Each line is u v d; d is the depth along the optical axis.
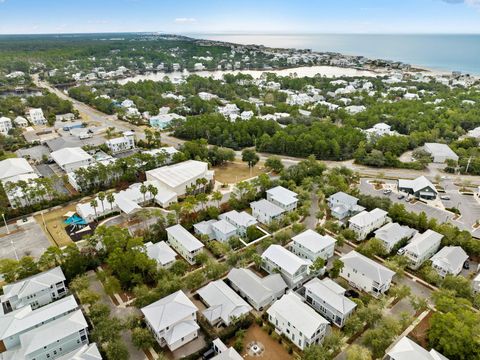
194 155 142.75
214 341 57.88
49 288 68.25
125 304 68.62
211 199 107.31
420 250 79.38
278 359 57.25
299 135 157.75
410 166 139.75
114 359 53.12
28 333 56.06
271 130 170.50
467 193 118.38
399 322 61.66
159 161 132.62
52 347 55.12
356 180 125.94
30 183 108.31
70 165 130.62
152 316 59.97
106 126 193.25
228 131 168.50
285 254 76.44
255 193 108.94
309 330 57.06
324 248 80.75
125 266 72.50
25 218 99.12
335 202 104.62
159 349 58.66
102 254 80.75
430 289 73.50
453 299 64.12
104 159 137.50
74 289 69.44
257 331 62.81
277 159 133.00
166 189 112.81
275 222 93.44
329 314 64.81
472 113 196.00
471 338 54.72
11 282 72.06
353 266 74.06
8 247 86.81
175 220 93.62
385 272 71.44
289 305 62.50
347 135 156.25
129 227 95.31
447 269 75.50
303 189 112.88
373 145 156.00
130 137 158.25
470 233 92.06
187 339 59.91
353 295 71.19
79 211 99.69
